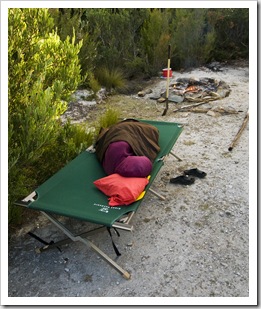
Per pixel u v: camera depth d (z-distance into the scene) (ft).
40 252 8.73
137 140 10.28
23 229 9.64
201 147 14.25
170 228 9.46
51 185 9.05
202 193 11.04
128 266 8.21
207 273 7.95
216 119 16.97
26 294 7.55
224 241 8.95
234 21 28.25
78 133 12.76
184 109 18.40
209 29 27.68
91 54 21.53
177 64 26.11
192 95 20.08
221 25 28.50
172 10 28.02
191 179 11.57
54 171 11.35
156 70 24.82
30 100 9.42
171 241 8.98
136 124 11.10
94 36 22.82
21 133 9.04
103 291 7.58
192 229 9.41
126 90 21.90
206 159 13.28
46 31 10.54
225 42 28.71
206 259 8.36
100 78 21.79
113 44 24.30
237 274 7.91
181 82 21.97
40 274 8.09
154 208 10.34
